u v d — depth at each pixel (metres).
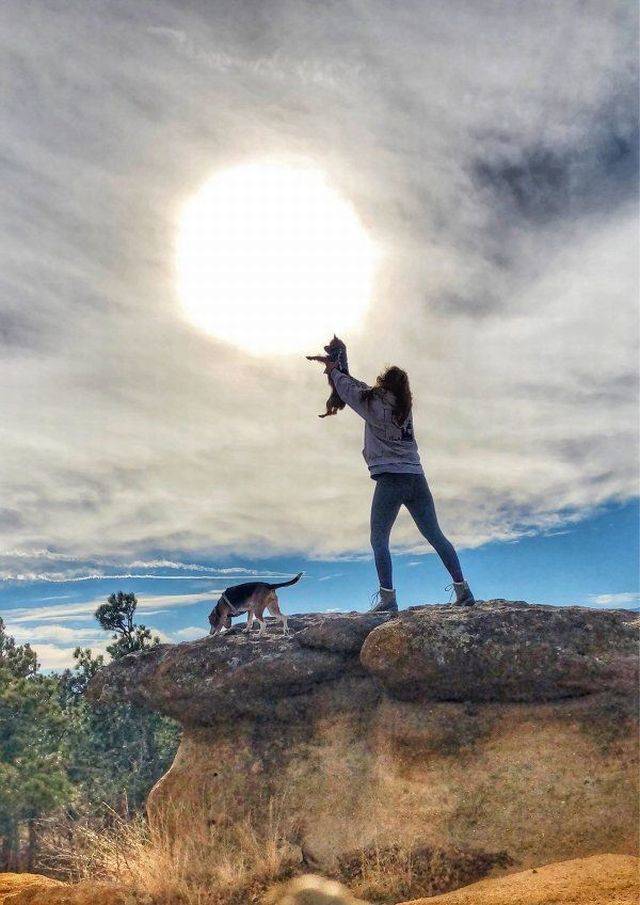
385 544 8.00
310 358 8.09
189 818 7.50
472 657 6.90
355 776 7.29
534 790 6.47
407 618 7.36
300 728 7.85
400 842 6.54
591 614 7.19
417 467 7.75
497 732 6.91
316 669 7.78
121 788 37.59
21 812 32.09
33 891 6.38
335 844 6.81
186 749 8.17
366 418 7.64
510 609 7.27
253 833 7.16
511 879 5.73
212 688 7.91
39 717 35.84
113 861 7.00
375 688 7.79
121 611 45.56
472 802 6.57
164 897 6.27
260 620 8.40
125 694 8.45
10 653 42.53
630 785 6.29
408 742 7.06
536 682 6.84
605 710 6.71
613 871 5.32
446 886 6.13
